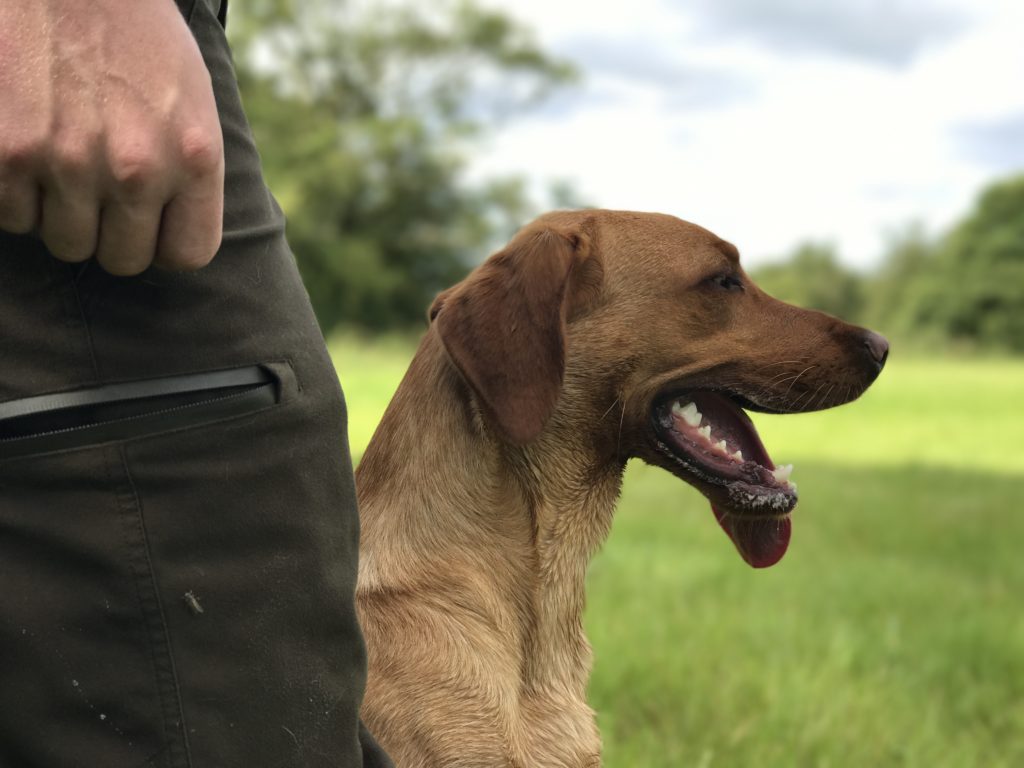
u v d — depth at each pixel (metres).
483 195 10.19
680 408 0.63
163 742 0.32
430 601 0.52
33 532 0.30
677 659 1.00
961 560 1.77
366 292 9.63
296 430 0.35
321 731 0.35
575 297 0.59
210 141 0.28
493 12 10.10
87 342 0.31
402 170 9.78
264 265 0.35
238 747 0.33
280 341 0.35
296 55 10.27
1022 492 2.69
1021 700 1.03
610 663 0.97
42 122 0.26
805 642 1.12
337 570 0.36
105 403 0.31
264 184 0.37
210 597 0.33
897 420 5.23
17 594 0.30
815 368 0.62
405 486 0.55
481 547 0.55
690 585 1.37
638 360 0.60
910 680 1.04
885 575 1.54
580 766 0.54
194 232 0.29
